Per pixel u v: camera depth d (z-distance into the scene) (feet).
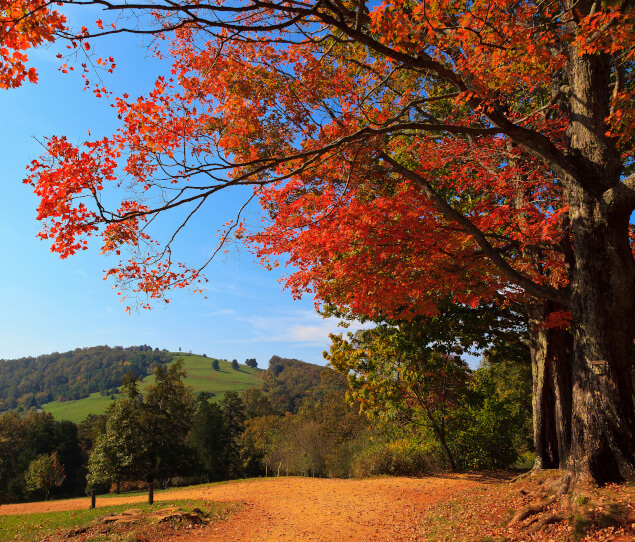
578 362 23.95
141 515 35.96
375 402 60.64
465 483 43.98
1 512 59.36
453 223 30.35
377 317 50.67
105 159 18.76
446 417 59.77
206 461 177.78
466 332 47.70
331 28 26.03
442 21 20.03
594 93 24.93
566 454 33.60
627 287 23.09
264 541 29.40
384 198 30.73
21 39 14.97
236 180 19.88
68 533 33.27
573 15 21.06
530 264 34.68
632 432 21.88
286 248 33.63
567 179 25.45
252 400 314.76
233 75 28.04
